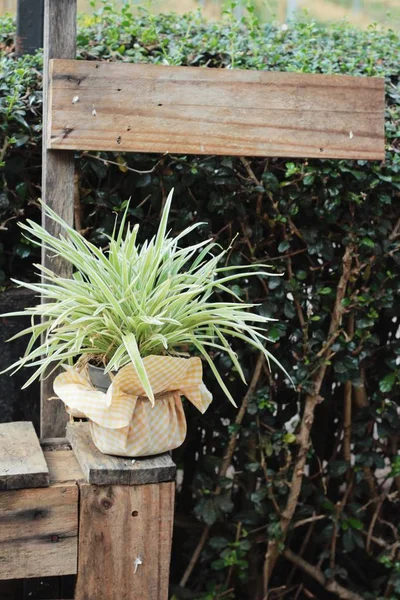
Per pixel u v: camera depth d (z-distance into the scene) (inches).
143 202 80.1
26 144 77.1
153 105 70.6
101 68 69.2
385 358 90.0
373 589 95.2
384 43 107.6
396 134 83.8
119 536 62.2
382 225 83.6
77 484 61.3
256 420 86.7
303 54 91.4
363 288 85.0
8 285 80.7
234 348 85.2
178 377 63.1
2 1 130.3
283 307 84.9
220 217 83.7
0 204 77.7
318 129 74.4
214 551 89.1
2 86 77.2
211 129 72.0
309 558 95.9
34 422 80.0
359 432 90.3
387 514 98.1
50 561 61.6
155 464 62.5
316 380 85.9
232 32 92.4
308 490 90.8
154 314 63.3
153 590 63.7
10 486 59.7
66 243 65.4
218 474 87.5
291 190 80.7
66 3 69.0
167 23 103.9
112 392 61.1
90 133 69.4
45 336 74.0
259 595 91.9
